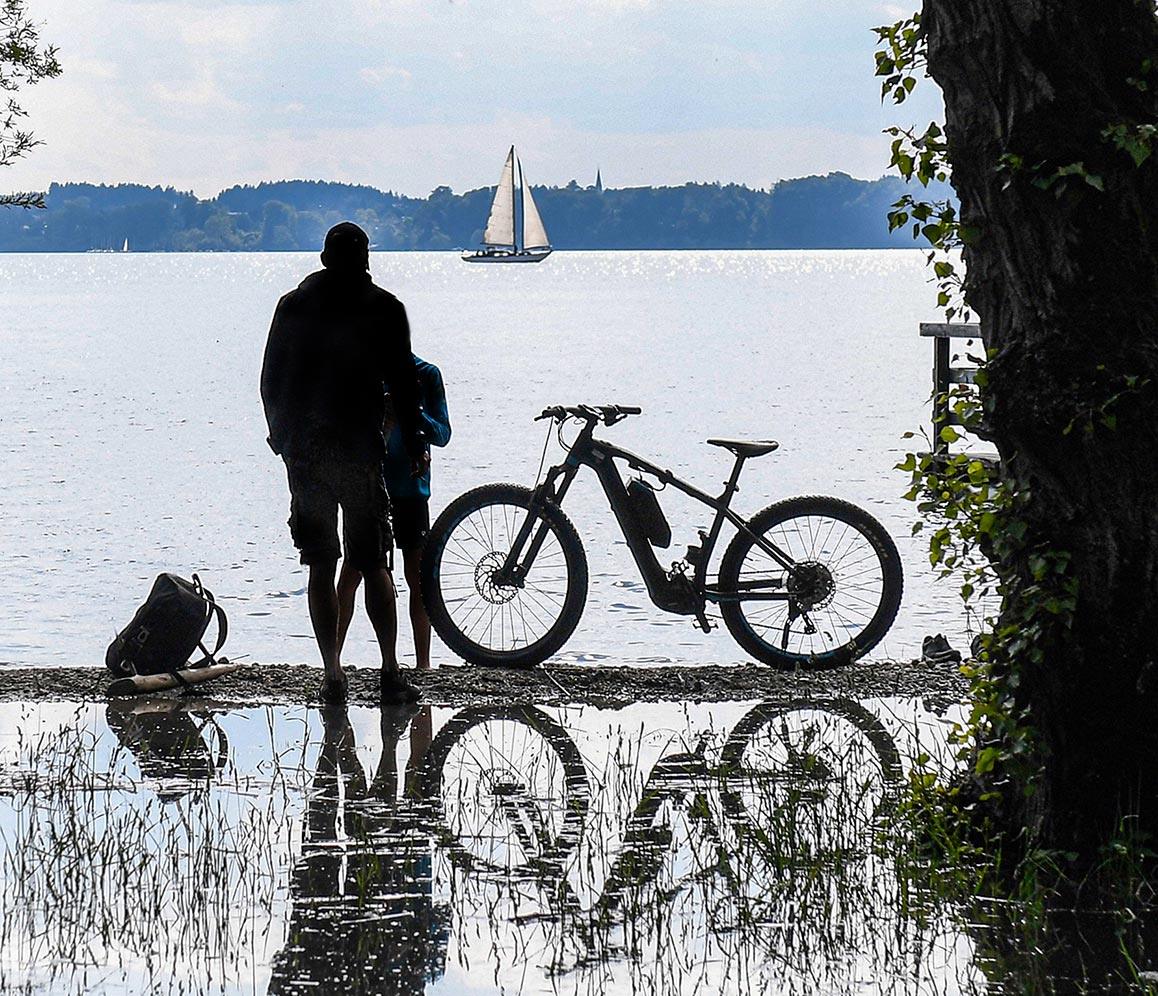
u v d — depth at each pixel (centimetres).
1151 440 1898
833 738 2655
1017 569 1992
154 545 5631
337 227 2920
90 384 14662
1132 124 1897
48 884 1897
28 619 4259
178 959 1680
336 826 2164
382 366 2908
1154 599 1920
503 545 5581
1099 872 1914
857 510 3306
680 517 6066
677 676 3186
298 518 2925
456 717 2842
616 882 1934
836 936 1745
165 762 2509
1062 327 1912
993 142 1944
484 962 1673
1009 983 1606
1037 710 1977
